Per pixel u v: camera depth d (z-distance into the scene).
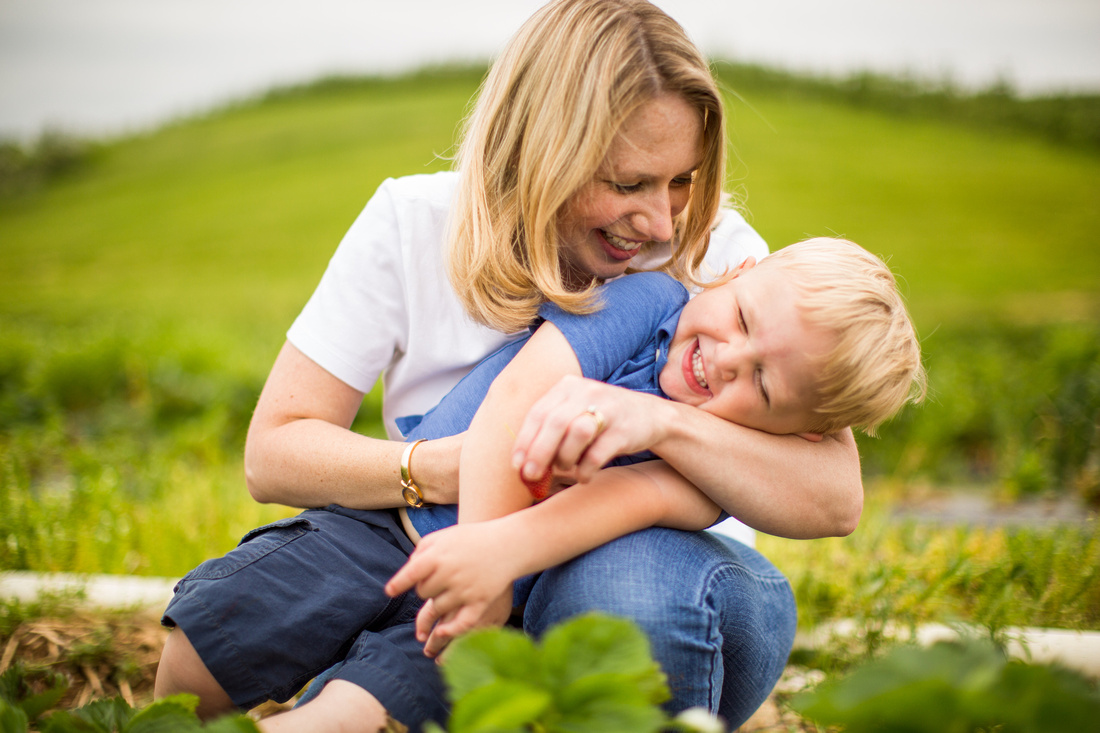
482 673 0.80
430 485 1.32
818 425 1.32
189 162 20.78
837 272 1.30
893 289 1.37
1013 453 4.43
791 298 1.27
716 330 1.30
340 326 1.51
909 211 14.47
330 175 18.53
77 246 15.46
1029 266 11.77
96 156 21.75
